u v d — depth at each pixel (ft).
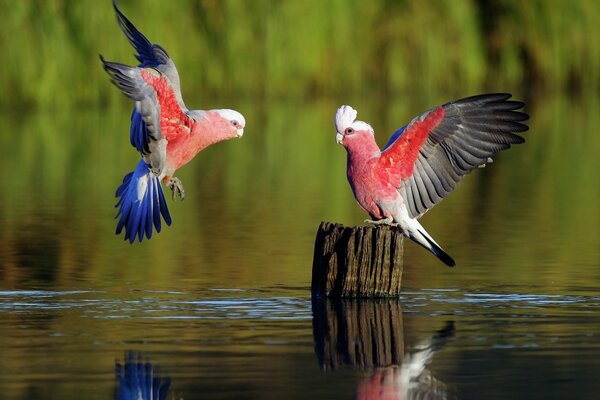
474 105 36.06
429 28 121.08
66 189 69.51
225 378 29.99
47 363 31.32
